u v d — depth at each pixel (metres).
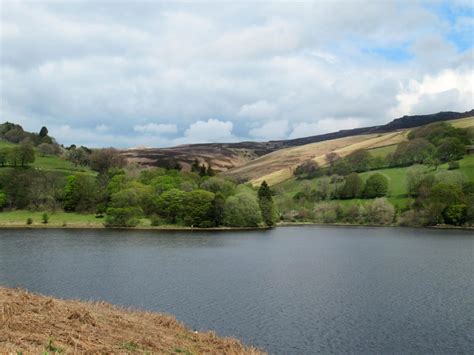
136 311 33.72
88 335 23.08
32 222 168.62
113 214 168.25
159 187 199.12
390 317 50.03
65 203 194.00
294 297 59.19
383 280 71.75
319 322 48.06
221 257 99.19
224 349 27.42
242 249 114.75
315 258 98.56
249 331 44.78
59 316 25.05
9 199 189.75
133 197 172.25
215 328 45.59
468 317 50.06
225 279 71.94
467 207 181.38
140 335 25.59
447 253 107.12
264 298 58.28
